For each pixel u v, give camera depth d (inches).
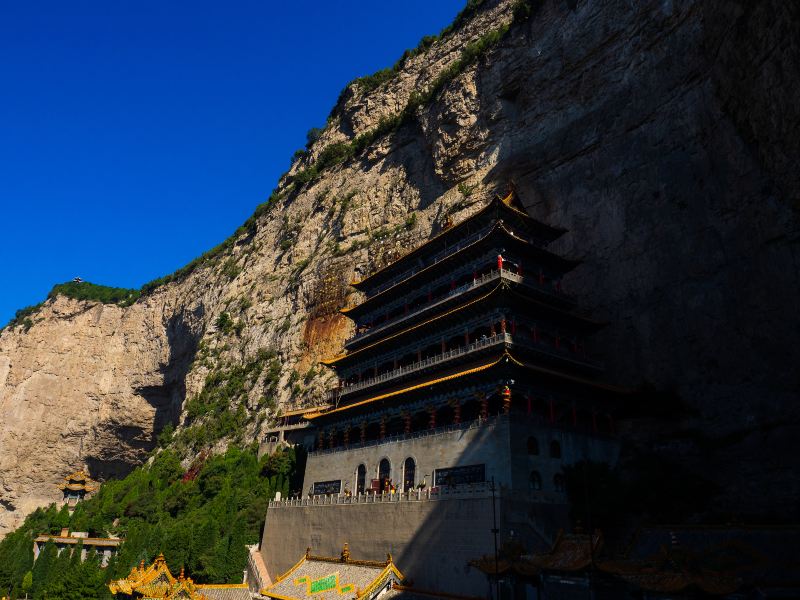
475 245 2412.6
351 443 2608.3
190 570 2642.7
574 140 3024.1
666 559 1067.3
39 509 4835.1
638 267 2549.2
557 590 1230.9
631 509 1862.7
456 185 3718.0
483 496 1656.0
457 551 1667.1
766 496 1829.5
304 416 3294.8
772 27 1681.8
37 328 7214.6
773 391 1964.8
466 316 2309.3
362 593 1612.9
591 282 2704.2
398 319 2721.5
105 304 7401.6
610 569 1129.4
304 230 5211.6
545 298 2381.9
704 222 2357.3
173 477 4288.9
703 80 2493.8
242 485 3452.3
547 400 2060.8
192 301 6240.2
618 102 2896.2
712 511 1861.5
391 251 3991.1
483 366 1966.0
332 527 2201.0
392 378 2480.3
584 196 2888.8
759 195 2156.7
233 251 6309.1
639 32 2896.2
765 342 2036.2
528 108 3412.9
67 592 2352.4
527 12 3580.2
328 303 4384.8
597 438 2106.3
